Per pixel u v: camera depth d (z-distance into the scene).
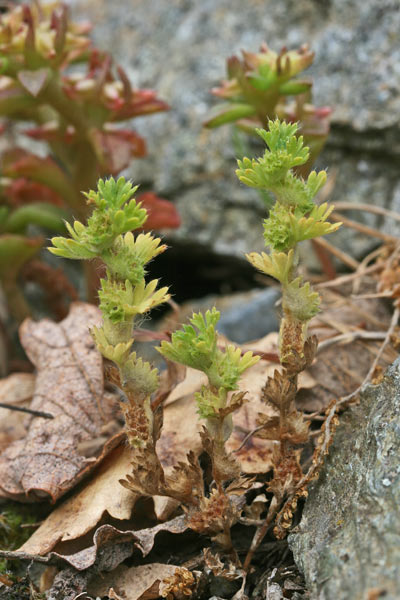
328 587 0.17
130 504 0.21
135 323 0.19
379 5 0.31
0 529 0.22
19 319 0.31
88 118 0.26
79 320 0.25
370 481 0.18
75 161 0.28
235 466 0.19
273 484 0.20
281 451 0.20
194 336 0.18
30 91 0.24
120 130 0.27
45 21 0.27
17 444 0.23
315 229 0.18
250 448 0.21
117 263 0.18
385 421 0.19
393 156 0.31
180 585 0.20
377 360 0.23
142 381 0.19
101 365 0.24
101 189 0.18
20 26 0.25
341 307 0.26
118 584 0.20
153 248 0.18
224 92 0.25
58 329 0.25
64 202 0.31
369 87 0.31
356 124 0.31
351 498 0.19
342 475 0.20
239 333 0.29
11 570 0.21
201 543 0.21
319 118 0.25
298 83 0.24
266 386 0.19
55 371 0.24
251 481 0.19
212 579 0.20
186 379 0.23
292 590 0.19
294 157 0.18
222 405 0.19
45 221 0.29
